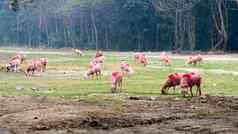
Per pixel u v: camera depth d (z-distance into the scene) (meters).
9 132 26.34
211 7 153.25
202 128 26.92
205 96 41.12
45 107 35.03
